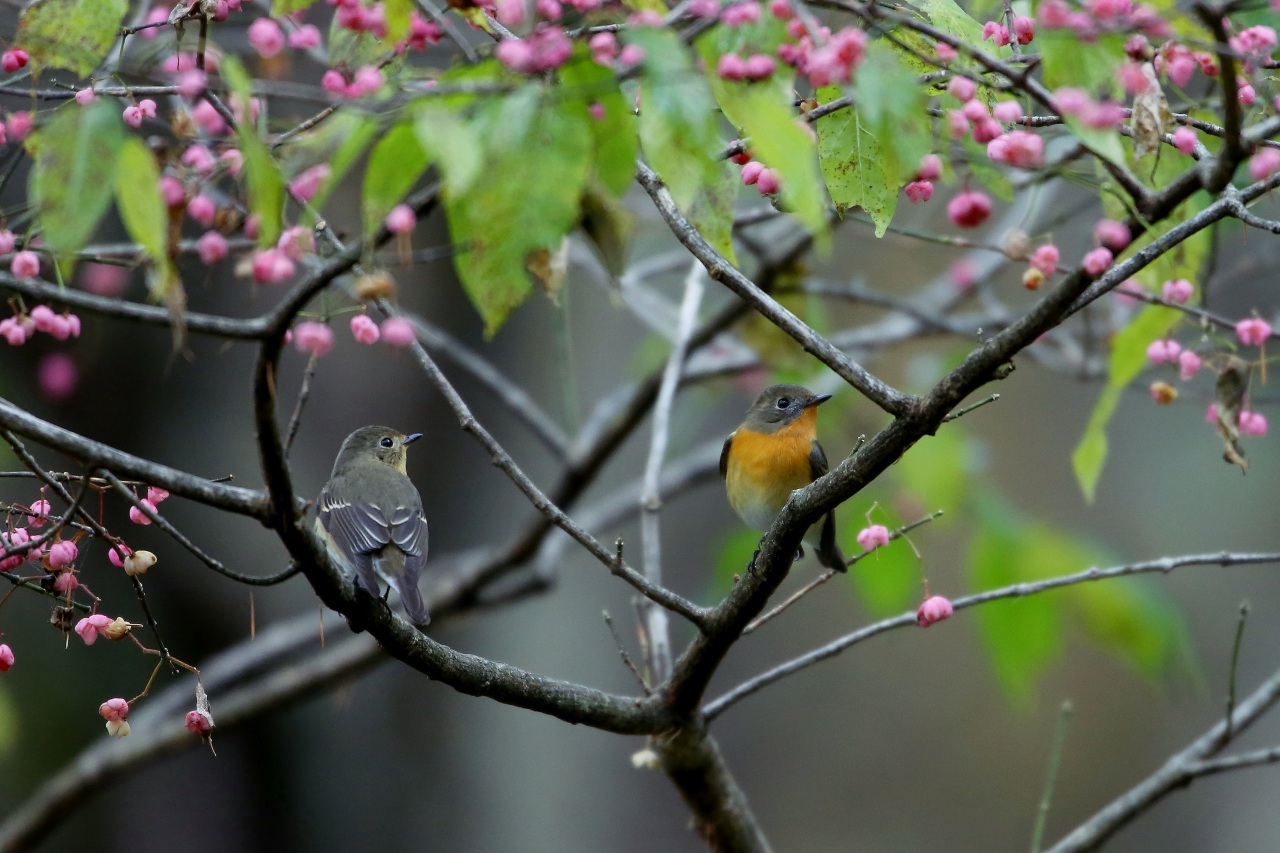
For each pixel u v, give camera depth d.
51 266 6.94
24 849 11.59
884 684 17.86
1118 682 18.53
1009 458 18.50
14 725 10.90
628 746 15.09
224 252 5.17
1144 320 7.52
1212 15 4.68
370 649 12.13
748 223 8.82
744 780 17.22
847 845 17.08
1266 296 13.86
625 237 6.57
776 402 10.20
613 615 15.34
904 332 12.66
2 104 7.58
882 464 5.73
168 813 13.94
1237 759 8.41
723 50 4.80
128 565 5.26
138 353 13.12
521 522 14.83
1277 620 17.98
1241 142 4.76
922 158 4.70
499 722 14.83
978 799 17.44
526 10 5.38
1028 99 6.80
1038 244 7.41
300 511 5.23
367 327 5.33
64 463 12.65
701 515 16.12
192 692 12.27
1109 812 8.51
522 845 14.54
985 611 11.23
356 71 6.38
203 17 5.49
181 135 5.39
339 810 14.20
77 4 5.96
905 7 5.70
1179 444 18.59
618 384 15.37
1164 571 7.07
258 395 4.73
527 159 4.04
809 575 17.55
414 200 4.66
